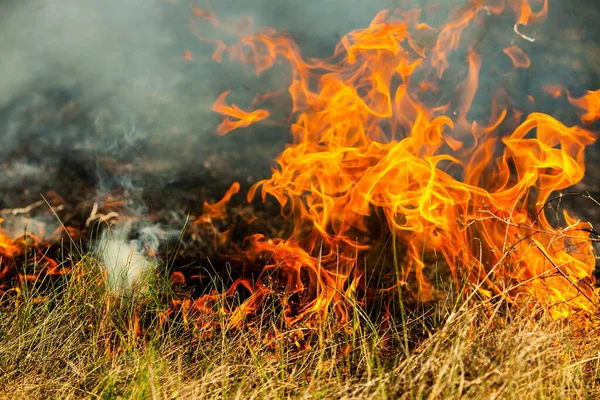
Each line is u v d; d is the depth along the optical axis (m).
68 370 3.02
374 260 4.27
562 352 2.76
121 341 3.14
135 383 2.75
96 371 2.99
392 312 3.62
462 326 2.81
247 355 3.11
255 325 3.43
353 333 3.04
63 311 3.34
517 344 2.63
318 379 2.78
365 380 2.78
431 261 4.17
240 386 2.70
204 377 2.77
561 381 2.60
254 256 4.44
